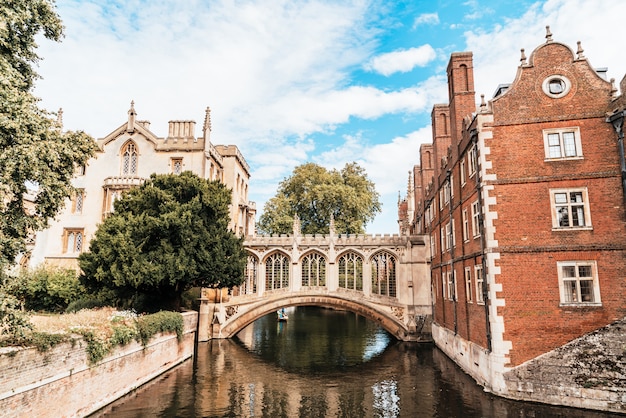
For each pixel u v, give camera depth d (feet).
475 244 62.28
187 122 117.50
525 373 51.21
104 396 51.34
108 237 77.15
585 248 52.21
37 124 37.83
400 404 55.11
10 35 40.57
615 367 47.32
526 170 55.72
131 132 113.50
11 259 40.04
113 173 112.37
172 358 75.77
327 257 113.70
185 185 86.28
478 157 58.80
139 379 61.67
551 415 45.98
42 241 108.06
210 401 56.65
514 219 54.95
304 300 112.57
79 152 46.11
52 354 40.98
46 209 42.32
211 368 77.56
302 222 167.73
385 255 113.50
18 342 38.01
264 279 114.73
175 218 78.43
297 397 59.57
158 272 75.77
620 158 52.85
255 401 57.47
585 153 54.34
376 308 109.81
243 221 141.18
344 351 98.02
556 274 52.60
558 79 56.85
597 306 50.78
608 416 45.42
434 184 99.96
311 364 83.20
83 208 110.22
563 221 53.93
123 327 55.98
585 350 49.44
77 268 105.19
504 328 52.95
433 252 104.42
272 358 89.10
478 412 48.11
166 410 52.06
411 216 150.30
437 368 75.87
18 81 38.17
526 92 57.52
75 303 85.97
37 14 42.60
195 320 91.09
